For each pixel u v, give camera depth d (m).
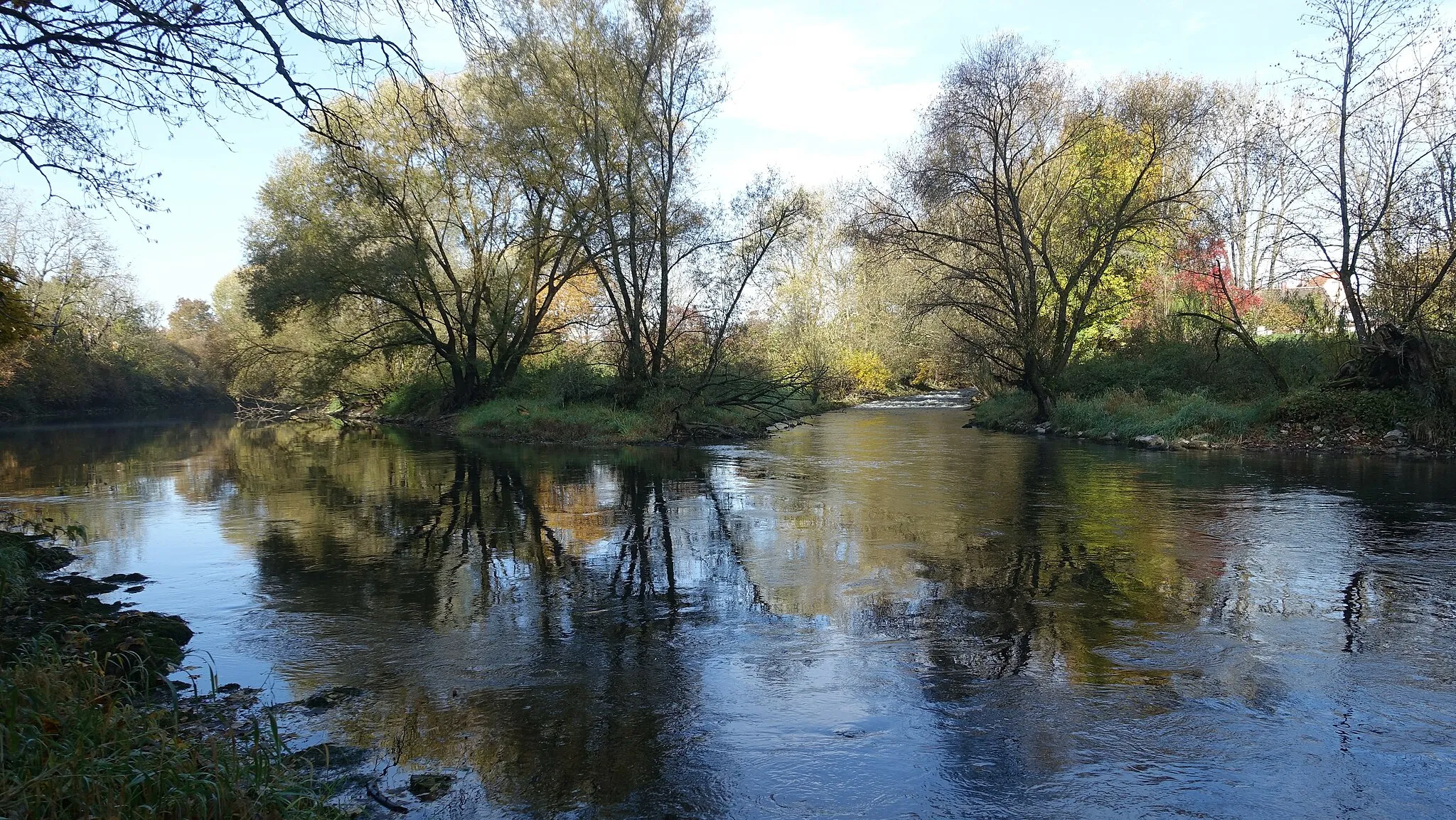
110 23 6.07
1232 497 12.82
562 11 27.22
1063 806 4.02
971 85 25.34
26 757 3.52
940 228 30.86
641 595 7.80
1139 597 7.50
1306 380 22.61
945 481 15.24
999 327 28.14
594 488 15.08
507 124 27.12
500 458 21.12
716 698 5.34
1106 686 5.45
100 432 35.28
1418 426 18.27
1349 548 9.26
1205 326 27.08
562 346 36.03
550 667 5.94
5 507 13.41
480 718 5.07
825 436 26.62
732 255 28.17
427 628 6.86
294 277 29.77
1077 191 28.36
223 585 8.27
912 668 5.84
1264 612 6.99
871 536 10.32
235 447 26.05
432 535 10.76
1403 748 4.55
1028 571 8.47
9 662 5.33
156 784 3.46
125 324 57.84
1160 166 28.41
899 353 52.84
